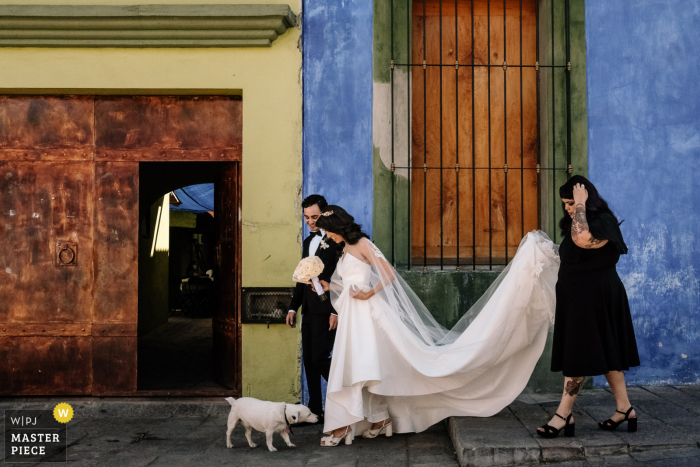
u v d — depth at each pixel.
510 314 3.79
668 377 4.86
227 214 5.20
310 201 4.29
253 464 3.56
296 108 4.87
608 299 3.46
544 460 3.32
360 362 3.69
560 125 5.01
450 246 5.29
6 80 4.87
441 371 3.79
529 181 5.31
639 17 4.97
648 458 3.29
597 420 3.82
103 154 5.03
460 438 3.49
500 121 5.34
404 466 3.45
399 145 5.02
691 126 4.97
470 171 5.29
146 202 8.88
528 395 4.66
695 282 4.91
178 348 8.09
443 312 4.85
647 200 4.93
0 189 5.02
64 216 5.01
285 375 4.82
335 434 3.86
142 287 9.42
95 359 4.99
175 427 4.47
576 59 4.95
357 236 3.80
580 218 3.34
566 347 3.45
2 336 5.00
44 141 5.03
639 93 4.97
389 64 4.93
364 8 4.91
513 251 5.31
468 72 5.31
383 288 3.81
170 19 4.68
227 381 5.19
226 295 5.21
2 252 5.01
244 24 4.70
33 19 4.68
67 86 4.87
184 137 5.05
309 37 4.89
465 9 5.32
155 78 4.86
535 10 5.32
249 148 4.87
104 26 4.72
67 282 5.01
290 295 4.82
